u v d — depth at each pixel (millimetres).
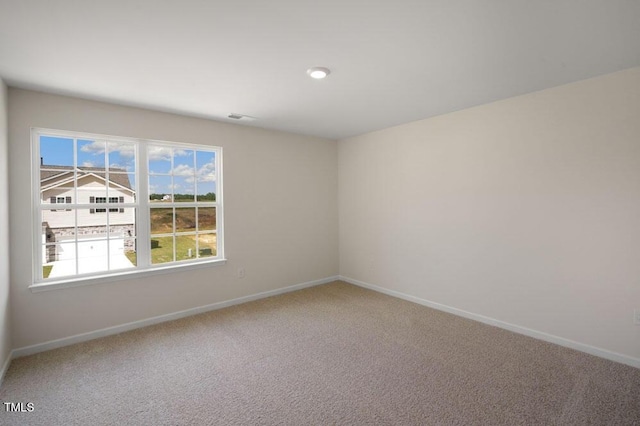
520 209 3053
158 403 2068
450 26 1828
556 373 2373
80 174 3070
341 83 2686
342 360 2611
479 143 3350
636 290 2420
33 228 2787
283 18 1731
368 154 4609
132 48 2051
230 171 3973
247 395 2152
